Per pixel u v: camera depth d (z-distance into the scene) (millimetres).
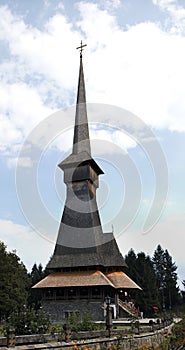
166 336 20922
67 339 11914
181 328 22766
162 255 96938
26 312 14344
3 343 9984
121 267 47031
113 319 38719
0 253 48188
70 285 40562
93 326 15906
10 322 13781
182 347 19562
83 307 40344
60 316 40812
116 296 43906
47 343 11086
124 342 15055
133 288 44031
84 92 53906
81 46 56312
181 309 55031
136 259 75688
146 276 70062
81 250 43906
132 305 45031
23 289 55562
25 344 10648
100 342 13297
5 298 45219
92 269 42812
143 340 17141
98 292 40688
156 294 70125
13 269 51031
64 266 43094
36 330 13648
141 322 31875
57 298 41875
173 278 89688
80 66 55781
